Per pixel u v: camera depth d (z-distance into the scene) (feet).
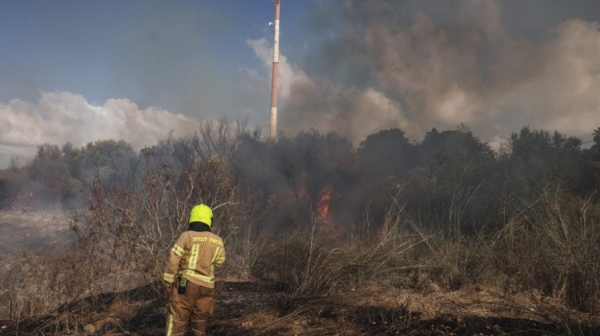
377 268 24.63
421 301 21.54
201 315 15.60
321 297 21.97
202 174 26.05
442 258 25.61
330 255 25.12
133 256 25.23
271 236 31.35
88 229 23.22
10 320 19.67
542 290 22.63
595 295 20.01
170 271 15.33
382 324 18.71
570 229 23.86
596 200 30.01
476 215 31.27
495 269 24.44
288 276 24.64
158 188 23.70
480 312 20.06
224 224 26.50
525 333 17.60
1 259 33.14
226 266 26.61
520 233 27.07
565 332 17.65
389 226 29.89
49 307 21.18
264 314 20.13
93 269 22.17
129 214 22.79
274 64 83.15
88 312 20.25
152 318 19.85
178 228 22.49
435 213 30.50
